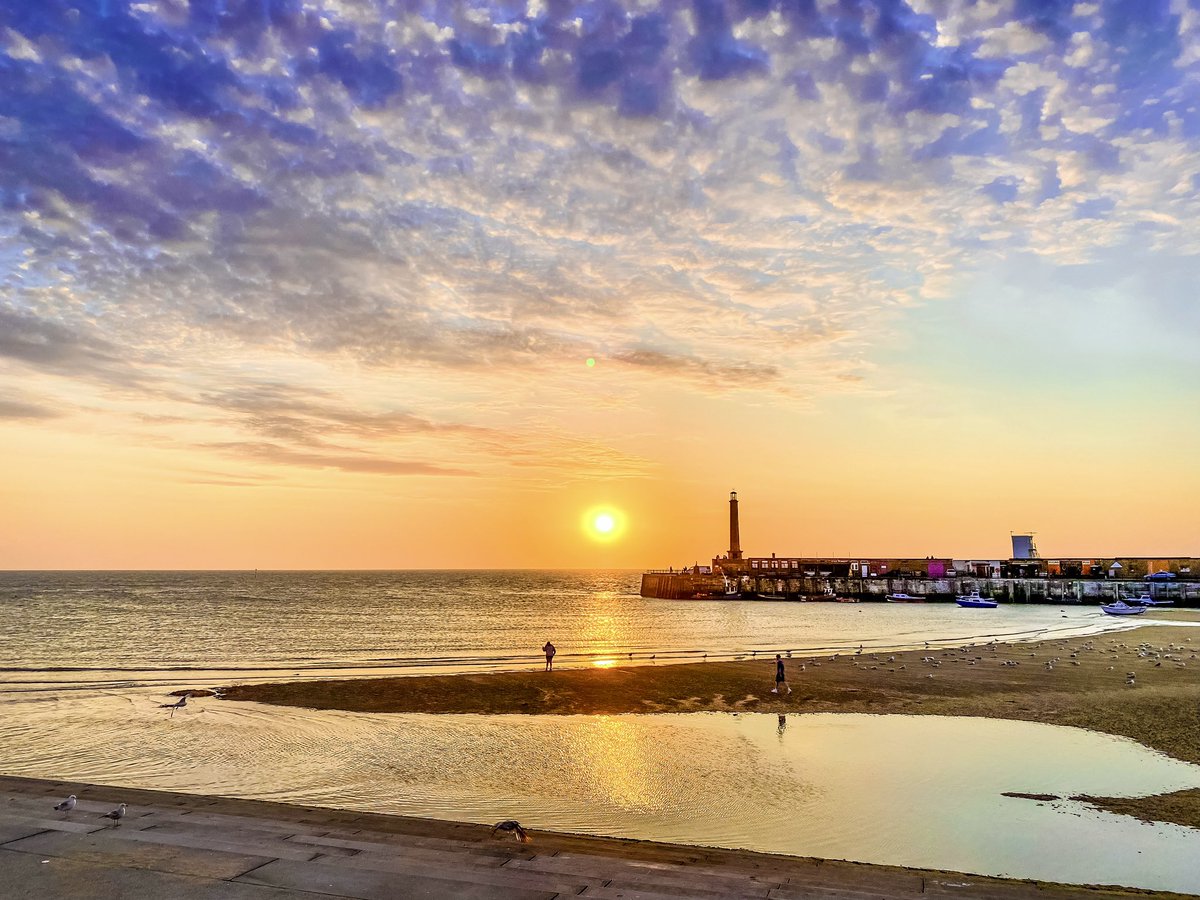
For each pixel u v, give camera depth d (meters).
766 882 8.59
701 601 162.50
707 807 17.94
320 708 30.59
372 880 8.44
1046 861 14.38
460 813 17.34
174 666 46.94
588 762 22.27
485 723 27.97
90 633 74.81
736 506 186.25
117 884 8.25
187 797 12.44
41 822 10.72
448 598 163.50
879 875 9.04
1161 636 66.62
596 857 9.49
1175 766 21.64
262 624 88.12
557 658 51.81
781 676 33.78
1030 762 22.11
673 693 33.53
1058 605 138.75
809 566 176.00
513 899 7.86
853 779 20.31
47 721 28.28
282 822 10.86
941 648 57.31
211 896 7.91
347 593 182.38
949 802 18.28
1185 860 14.48
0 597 151.88
